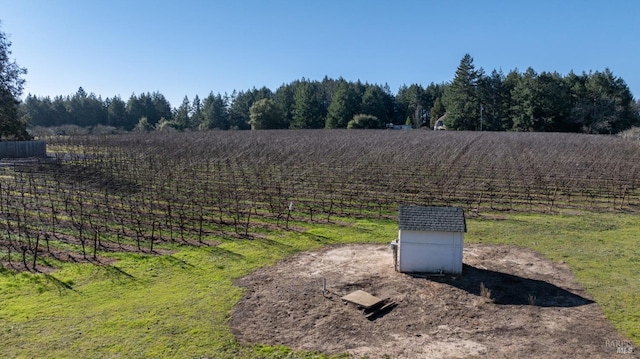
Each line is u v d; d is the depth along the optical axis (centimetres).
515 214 1972
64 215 1903
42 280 1188
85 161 3409
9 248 1356
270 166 3212
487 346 865
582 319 970
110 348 855
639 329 920
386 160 3422
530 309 1022
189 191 2425
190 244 1530
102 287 1151
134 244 1522
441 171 2955
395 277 1213
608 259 1362
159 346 862
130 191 2397
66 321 963
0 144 3794
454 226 1200
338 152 3853
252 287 1157
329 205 2139
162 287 1155
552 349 851
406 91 12469
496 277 1215
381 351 849
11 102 4334
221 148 4225
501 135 5872
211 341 882
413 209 1266
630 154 3709
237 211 1891
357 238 1622
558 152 3872
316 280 1204
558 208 2089
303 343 880
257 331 926
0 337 894
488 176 2847
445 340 890
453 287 1145
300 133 6550
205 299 1080
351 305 1044
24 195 2280
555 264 1321
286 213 1992
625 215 1947
